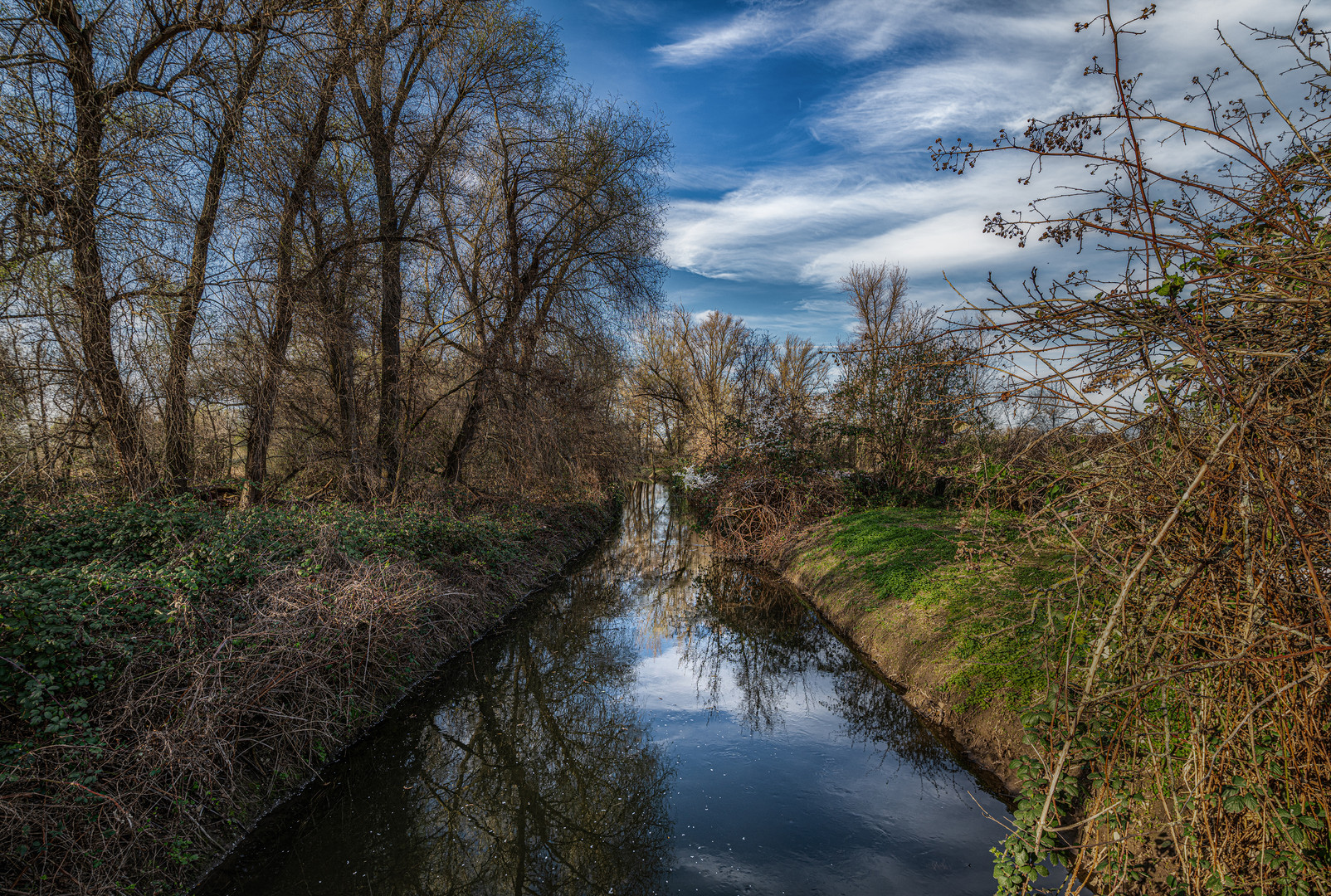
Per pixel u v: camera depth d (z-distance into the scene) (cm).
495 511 1345
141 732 436
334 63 951
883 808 517
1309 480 256
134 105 775
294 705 559
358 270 1050
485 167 1338
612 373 1622
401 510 1031
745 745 650
